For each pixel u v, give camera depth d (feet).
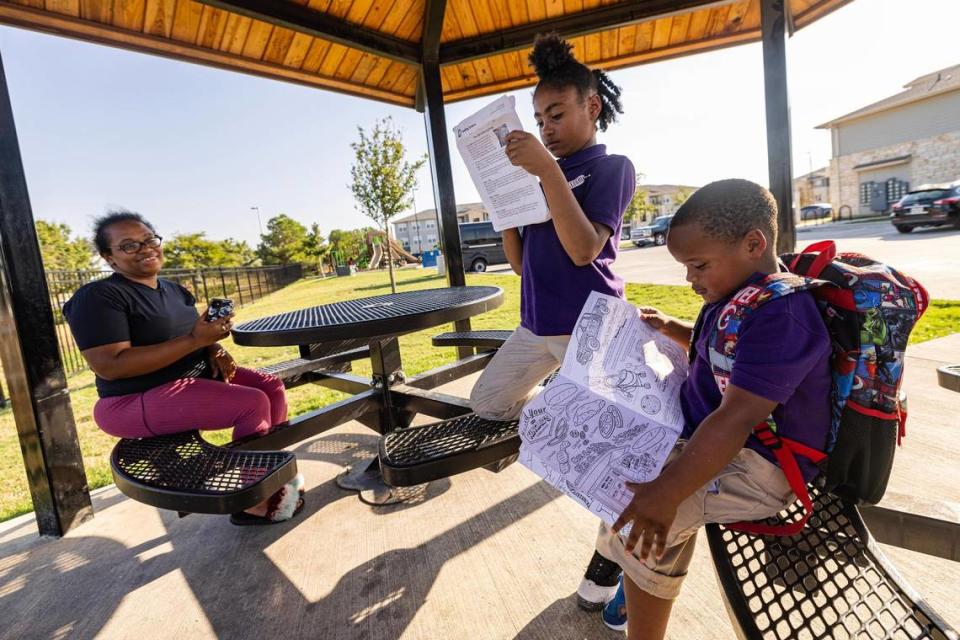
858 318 3.07
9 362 7.07
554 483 3.63
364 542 6.46
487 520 6.68
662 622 3.68
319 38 11.12
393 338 8.32
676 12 10.87
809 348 3.03
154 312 6.65
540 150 4.32
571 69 5.16
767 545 3.40
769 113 10.63
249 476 5.19
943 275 22.12
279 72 11.73
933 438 7.50
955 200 40.47
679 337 4.85
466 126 4.92
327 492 7.91
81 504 7.61
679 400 3.94
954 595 4.71
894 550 5.39
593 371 4.05
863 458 3.24
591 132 5.37
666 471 3.11
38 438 7.13
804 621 2.98
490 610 5.08
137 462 5.77
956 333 12.91
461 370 9.93
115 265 6.63
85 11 8.84
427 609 5.17
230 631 5.14
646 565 3.53
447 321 6.42
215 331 6.15
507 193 4.94
